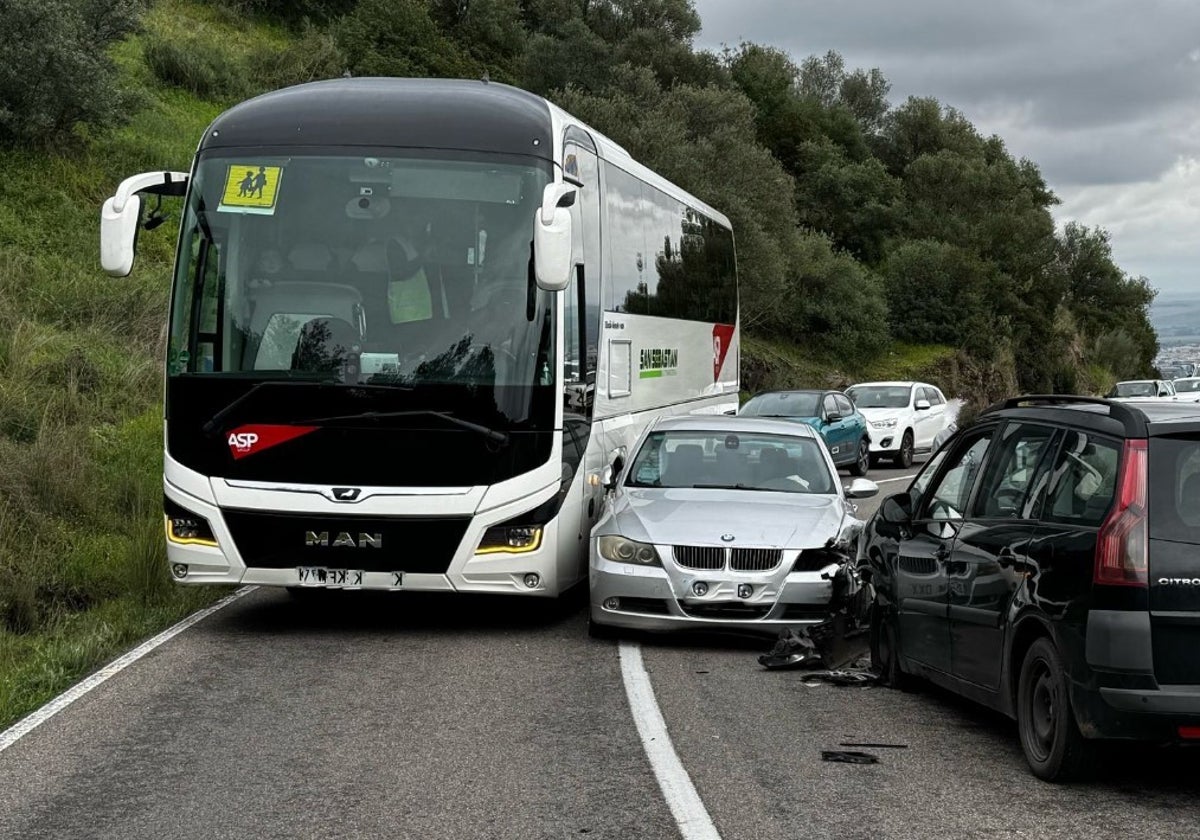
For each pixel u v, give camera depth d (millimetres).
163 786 6398
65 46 28641
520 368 10695
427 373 10562
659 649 10414
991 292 83125
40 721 7785
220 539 10484
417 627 11375
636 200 15453
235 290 10688
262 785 6418
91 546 14086
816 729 7738
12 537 13367
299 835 5625
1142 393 50781
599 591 10523
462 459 10539
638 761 6910
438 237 10797
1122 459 6242
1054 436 7078
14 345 19797
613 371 13883
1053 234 93125
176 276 10789
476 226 10852
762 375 57594
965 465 8250
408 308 10672
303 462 10500
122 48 44500
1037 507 6922
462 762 6863
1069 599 6281
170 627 11250
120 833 5656
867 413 34719
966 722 7980
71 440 16422
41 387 19016
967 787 6469
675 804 6094
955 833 5672
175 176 11461
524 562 10641
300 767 6754
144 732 7512
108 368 20875
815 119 94688
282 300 10656
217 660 9742
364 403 10500
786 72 99500
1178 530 6066
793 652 9766
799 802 6156
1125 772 6789
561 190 10805
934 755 7137
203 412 10547
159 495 15961
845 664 9812
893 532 9094
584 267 12453
